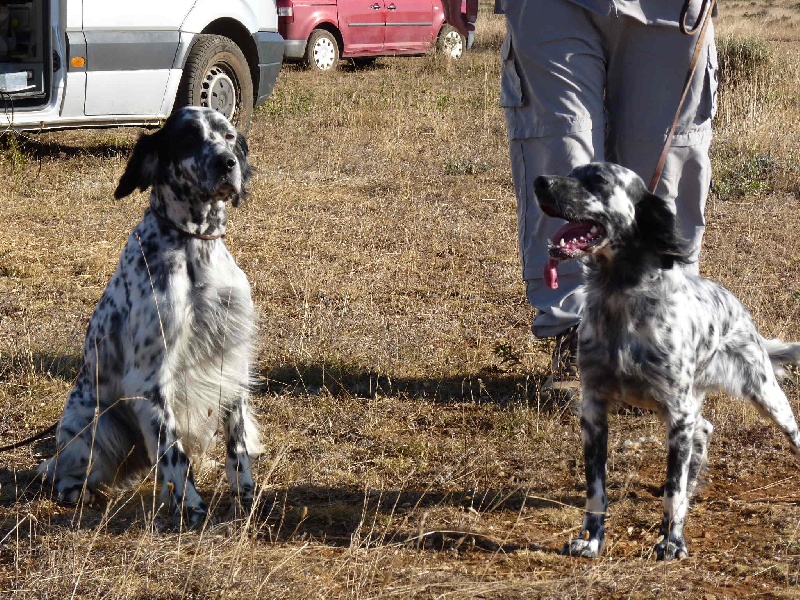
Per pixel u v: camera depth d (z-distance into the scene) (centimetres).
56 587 384
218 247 498
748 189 1163
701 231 625
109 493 511
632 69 593
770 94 1554
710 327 475
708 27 588
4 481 520
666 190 609
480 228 1023
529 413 597
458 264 912
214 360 494
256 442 526
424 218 1059
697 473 494
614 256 445
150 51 1235
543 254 612
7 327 731
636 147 605
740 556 439
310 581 398
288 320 753
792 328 714
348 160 1316
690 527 475
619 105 607
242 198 509
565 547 443
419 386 650
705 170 612
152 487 523
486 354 696
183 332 480
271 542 447
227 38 1348
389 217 1062
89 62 1187
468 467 540
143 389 477
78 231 988
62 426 507
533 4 583
